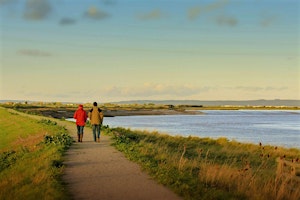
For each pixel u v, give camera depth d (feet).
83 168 47.06
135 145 71.46
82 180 40.14
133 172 44.52
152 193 34.65
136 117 480.64
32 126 129.90
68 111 472.03
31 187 36.94
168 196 33.63
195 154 83.10
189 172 46.37
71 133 99.96
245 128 241.14
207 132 198.70
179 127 243.81
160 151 67.31
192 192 34.35
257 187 39.14
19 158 66.23
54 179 38.96
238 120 391.04
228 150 88.33
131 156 55.52
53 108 516.73
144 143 81.61
